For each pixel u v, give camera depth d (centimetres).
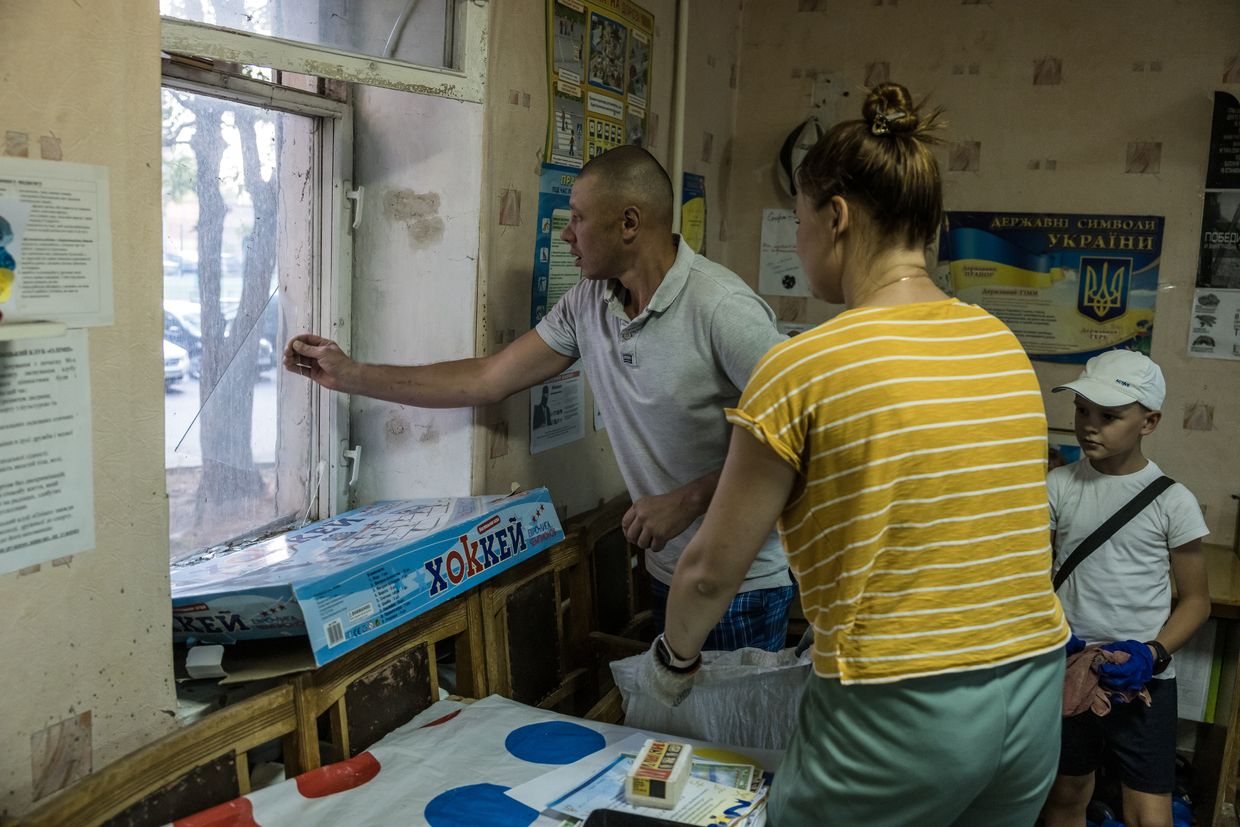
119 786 113
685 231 290
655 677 125
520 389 187
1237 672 245
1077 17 288
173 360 162
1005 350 111
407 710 159
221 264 169
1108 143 289
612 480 259
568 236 175
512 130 192
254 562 156
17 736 110
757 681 153
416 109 185
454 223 185
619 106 238
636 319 173
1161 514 207
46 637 112
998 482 105
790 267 324
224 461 174
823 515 105
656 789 131
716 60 304
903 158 108
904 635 103
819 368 103
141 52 119
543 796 133
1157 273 289
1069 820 224
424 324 191
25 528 109
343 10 161
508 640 182
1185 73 281
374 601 147
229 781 128
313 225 188
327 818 127
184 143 159
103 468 118
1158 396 205
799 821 113
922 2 302
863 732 106
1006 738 107
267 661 142
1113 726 210
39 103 107
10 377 106
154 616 126
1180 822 251
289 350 179
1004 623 105
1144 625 209
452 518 171
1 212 103
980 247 304
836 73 313
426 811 129
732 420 107
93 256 114
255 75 169
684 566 115
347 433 198
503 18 185
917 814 107
